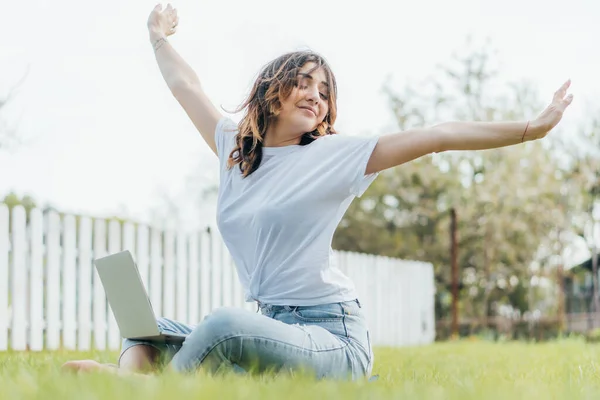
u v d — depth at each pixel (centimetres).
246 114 393
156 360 363
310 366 341
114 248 1014
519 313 3027
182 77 466
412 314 1822
